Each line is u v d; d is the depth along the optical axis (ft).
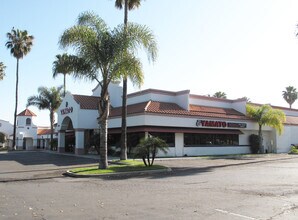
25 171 66.44
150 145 68.13
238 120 123.13
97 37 62.64
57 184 47.03
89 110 121.70
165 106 108.99
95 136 115.24
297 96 242.78
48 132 206.59
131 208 29.01
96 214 26.78
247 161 87.10
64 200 33.30
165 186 43.16
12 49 166.30
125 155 84.69
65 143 139.23
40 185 46.01
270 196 34.68
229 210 28.04
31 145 212.64
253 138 128.67
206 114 114.62
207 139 115.14
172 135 104.63
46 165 79.25
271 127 137.59
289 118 155.33
